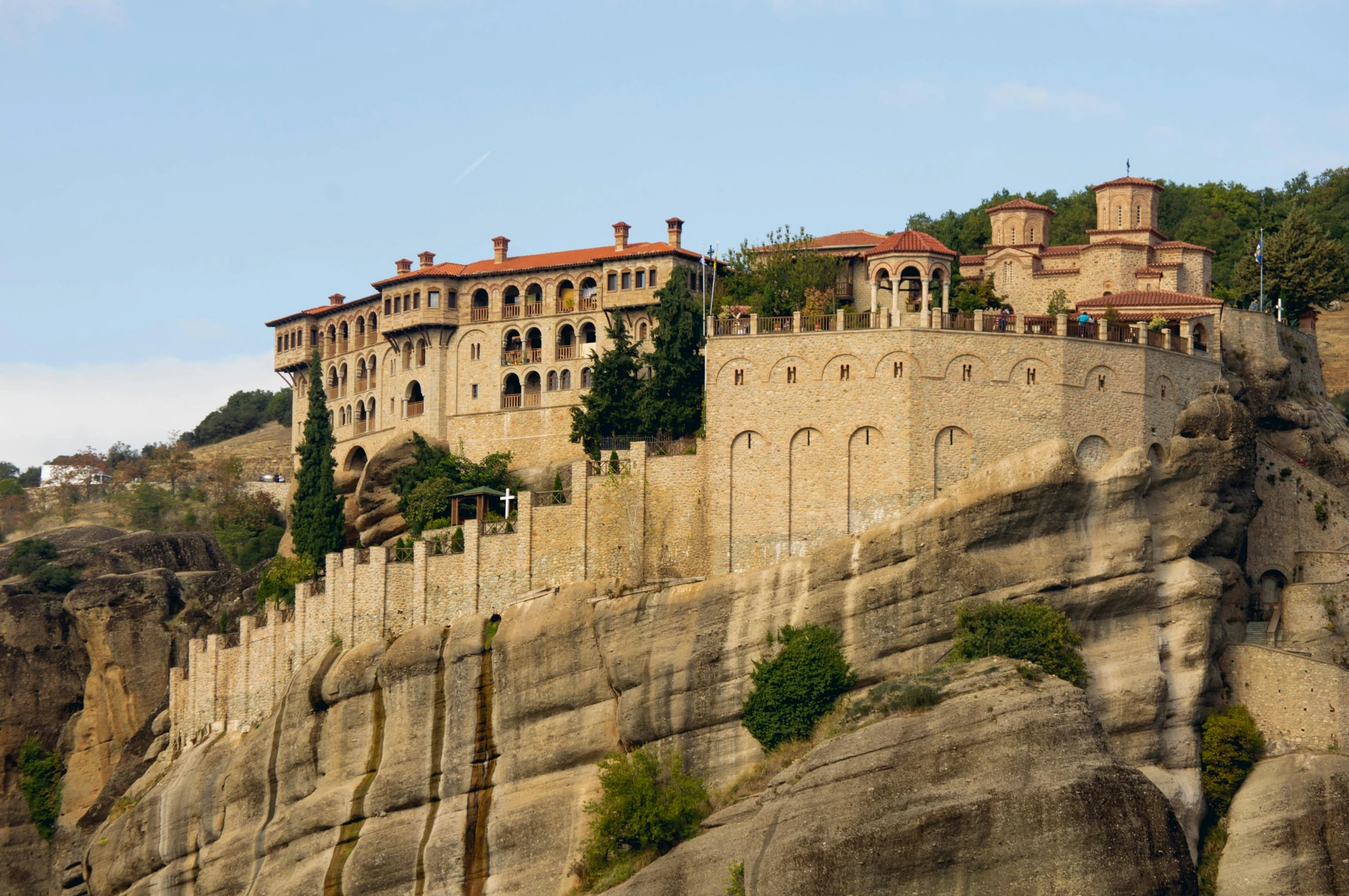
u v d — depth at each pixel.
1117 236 120.56
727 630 94.50
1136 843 76.56
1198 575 93.62
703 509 100.25
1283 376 109.75
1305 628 97.75
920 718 81.31
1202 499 96.00
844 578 92.75
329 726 107.50
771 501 98.38
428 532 113.31
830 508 96.88
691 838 87.38
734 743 92.50
